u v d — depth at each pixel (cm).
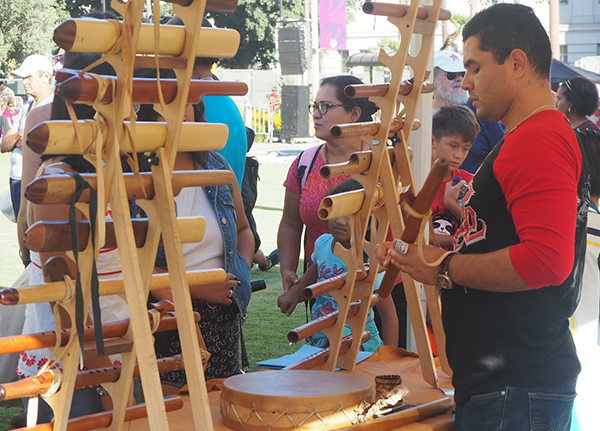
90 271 155
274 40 3459
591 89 475
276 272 738
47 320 207
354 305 247
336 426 193
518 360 184
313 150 348
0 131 1798
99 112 149
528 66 179
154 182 158
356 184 279
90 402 198
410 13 221
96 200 150
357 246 233
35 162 294
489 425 187
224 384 204
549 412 186
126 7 144
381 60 226
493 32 180
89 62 205
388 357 276
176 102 155
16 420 251
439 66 448
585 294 276
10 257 771
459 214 312
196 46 152
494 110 185
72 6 3269
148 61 152
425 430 204
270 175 1590
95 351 163
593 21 3397
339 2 2155
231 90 163
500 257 172
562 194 165
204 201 263
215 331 274
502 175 173
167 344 259
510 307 183
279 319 578
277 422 190
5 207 498
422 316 241
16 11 3064
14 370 268
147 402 151
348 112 329
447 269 183
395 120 233
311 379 211
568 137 171
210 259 260
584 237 188
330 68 3784
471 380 187
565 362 190
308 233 343
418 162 298
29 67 588
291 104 2350
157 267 241
